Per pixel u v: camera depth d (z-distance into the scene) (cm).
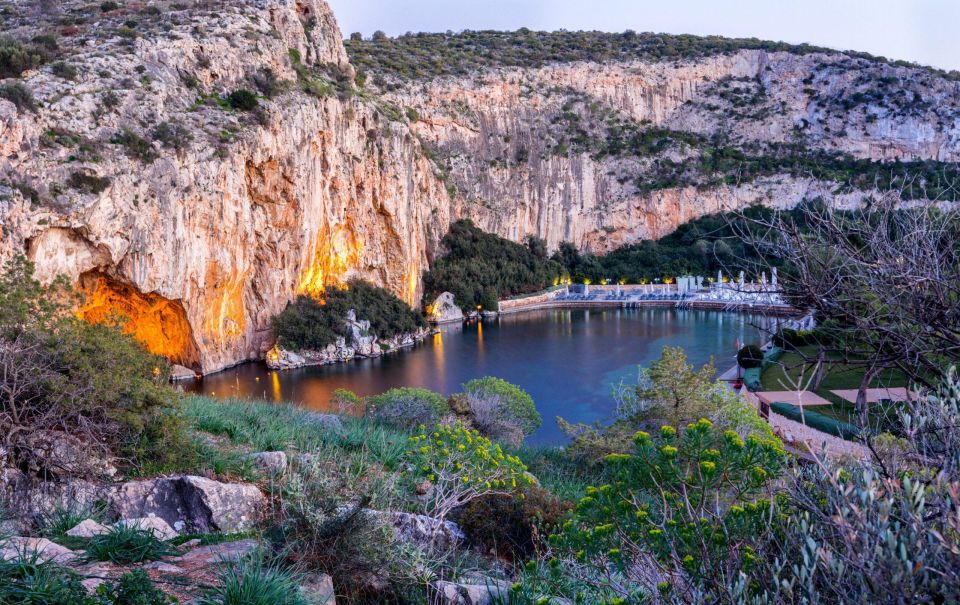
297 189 5169
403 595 627
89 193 3512
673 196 10700
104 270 3784
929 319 391
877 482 329
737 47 13225
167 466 936
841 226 432
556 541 568
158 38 4597
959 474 320
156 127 4128
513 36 14012
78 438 905
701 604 377
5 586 435
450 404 2050
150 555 585
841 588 294
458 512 941
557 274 9869
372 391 4325
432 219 8338
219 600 488
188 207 4181
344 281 6312
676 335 6259
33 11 5672
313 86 5541
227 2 5769
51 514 758
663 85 12206
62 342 963
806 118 11981
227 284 4728
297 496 673
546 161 10362
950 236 409
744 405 1440
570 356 5434
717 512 489
